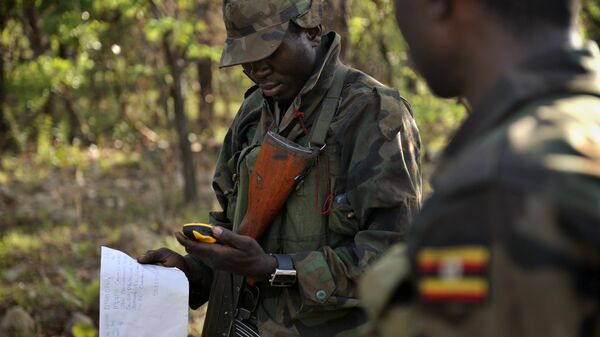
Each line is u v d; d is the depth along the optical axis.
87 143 11.44
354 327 2.17
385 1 7.10
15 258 6.11
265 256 2.08
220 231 2.05
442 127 8.87
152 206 7.70
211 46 7.49
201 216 7.36
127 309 2.08
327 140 2.15
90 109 12.06
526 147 0.89
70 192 8.34
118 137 11.51
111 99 12.34
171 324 2.11
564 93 0.97
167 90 9.12
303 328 2.19
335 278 2.08
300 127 2.20
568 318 0.84
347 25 5.57
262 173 2.18
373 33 7.55
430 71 1.10
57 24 7.72
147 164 9.70
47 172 9.49
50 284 5.27
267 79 2.16
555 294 0.84
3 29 10.02
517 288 0.86
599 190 0.85
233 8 2.08
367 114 2.12
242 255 2.05
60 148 10.23
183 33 6.66
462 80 1.07
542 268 0.84
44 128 10.91
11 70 10.53
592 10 8.21
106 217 7.38
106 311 2.07
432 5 1.06
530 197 0.86
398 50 7.70
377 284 1.06
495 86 0.99
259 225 2.20
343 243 2.17
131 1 7.04
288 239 2.20
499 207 0.88
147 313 2.09
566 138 0.90
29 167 9.70
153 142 11.12
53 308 4.91
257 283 2.26
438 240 0.92
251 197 2.21
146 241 6.29
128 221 7.24
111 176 9.35
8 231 6.91
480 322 0.87
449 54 1.06
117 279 2.10
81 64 9.87
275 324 2.21
